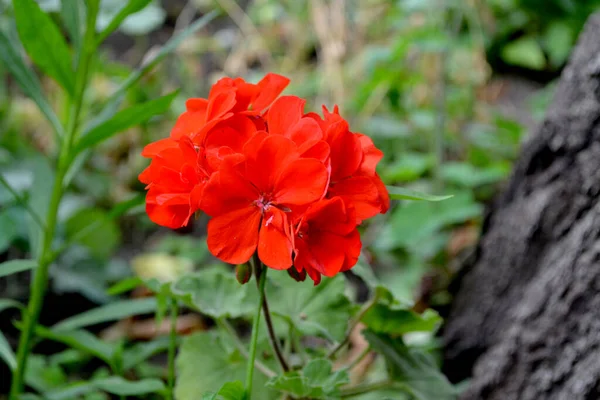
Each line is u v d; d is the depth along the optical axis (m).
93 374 1.07
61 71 0.83
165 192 0.70
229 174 0.67
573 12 1.69
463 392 0.90
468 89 1.56
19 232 1.22
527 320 0.86
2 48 0.83
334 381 0.73
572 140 0.89
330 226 0.68
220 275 0.80
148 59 0.87
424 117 1.35
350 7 1.63
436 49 1.25
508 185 0.98
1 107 1.54
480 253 1.03
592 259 0.83
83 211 1.29
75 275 1.23
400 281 1.16
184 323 1.17
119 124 0.80
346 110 1.47
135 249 1.46
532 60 1.69
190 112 0.72
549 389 0.84
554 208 0.90
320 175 0.67
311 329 0.77
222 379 0.79
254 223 0.68
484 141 1.39
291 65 1.77
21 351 0.85
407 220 1.16
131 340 1.17
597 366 0.81
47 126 1.57
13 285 1.25
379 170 1.34
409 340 1.05
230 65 1.80
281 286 0.80
